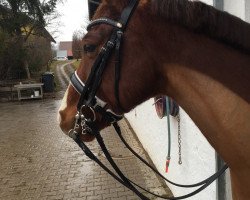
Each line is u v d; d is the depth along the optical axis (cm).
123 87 147
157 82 149
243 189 143
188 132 354
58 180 543
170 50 139
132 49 143
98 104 157
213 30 133
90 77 153
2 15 1906
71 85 175
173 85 144
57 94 1758
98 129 168
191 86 139
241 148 136
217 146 143
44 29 2116
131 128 850
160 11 136
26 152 724
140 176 523
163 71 144
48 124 1013
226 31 132
